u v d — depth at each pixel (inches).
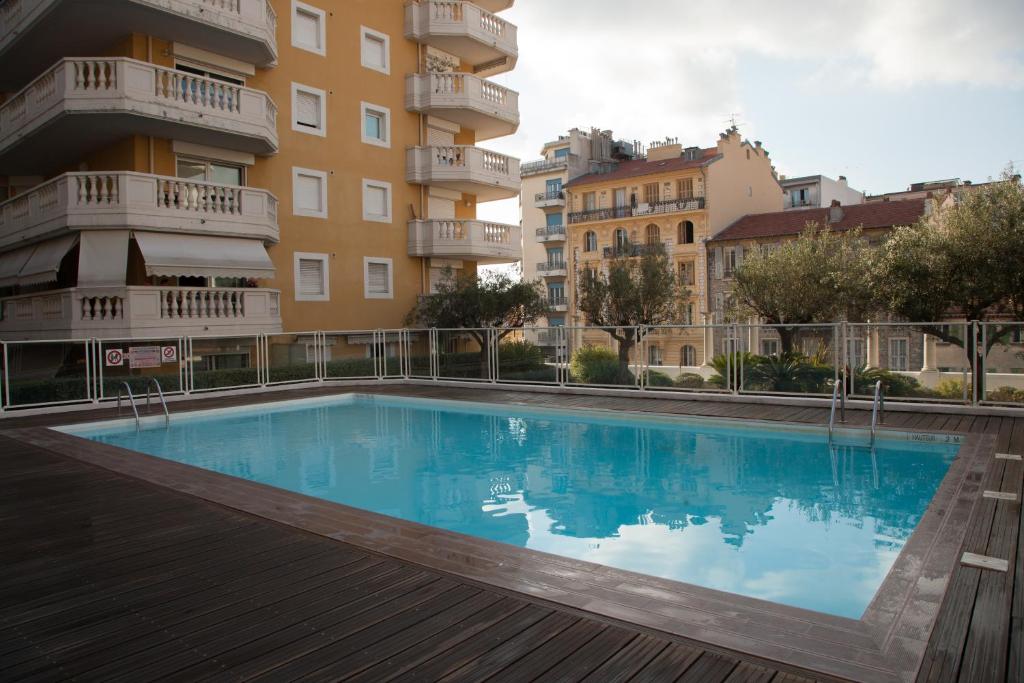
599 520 331.0
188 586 213.5
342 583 213.6
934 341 552.1
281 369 841.5
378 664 159.8
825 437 501.4
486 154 1183.6
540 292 1097.4
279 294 922.1
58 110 755.4
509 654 163.6
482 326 1049.5
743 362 642.2
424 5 1138.7
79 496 337.1
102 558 242.5
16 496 338.3
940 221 885.2
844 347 550.0
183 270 791.1
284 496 333.1
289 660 162.9
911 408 554.6
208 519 292.5
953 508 284.4
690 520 327.3
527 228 2726.4
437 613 189.0
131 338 709.3
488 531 316.2
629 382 711.1
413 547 249.0
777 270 1145.4
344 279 1045.2
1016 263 784.9
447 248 1140.5
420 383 880.3
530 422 628.4
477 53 1233.4
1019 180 853.8
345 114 1050.7
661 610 188.4
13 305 885.8
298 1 988.6
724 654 162.4
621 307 1206.3
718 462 448.5
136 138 821.2
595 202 2444.6
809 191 2541.8
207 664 161.9
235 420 667.4
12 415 633.6
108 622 187.3
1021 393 522.9
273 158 958.4
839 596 232.7
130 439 573.9
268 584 213.9
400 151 1135.6
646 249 1293.1
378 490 400.2
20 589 213.5
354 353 1014.4
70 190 755.4
